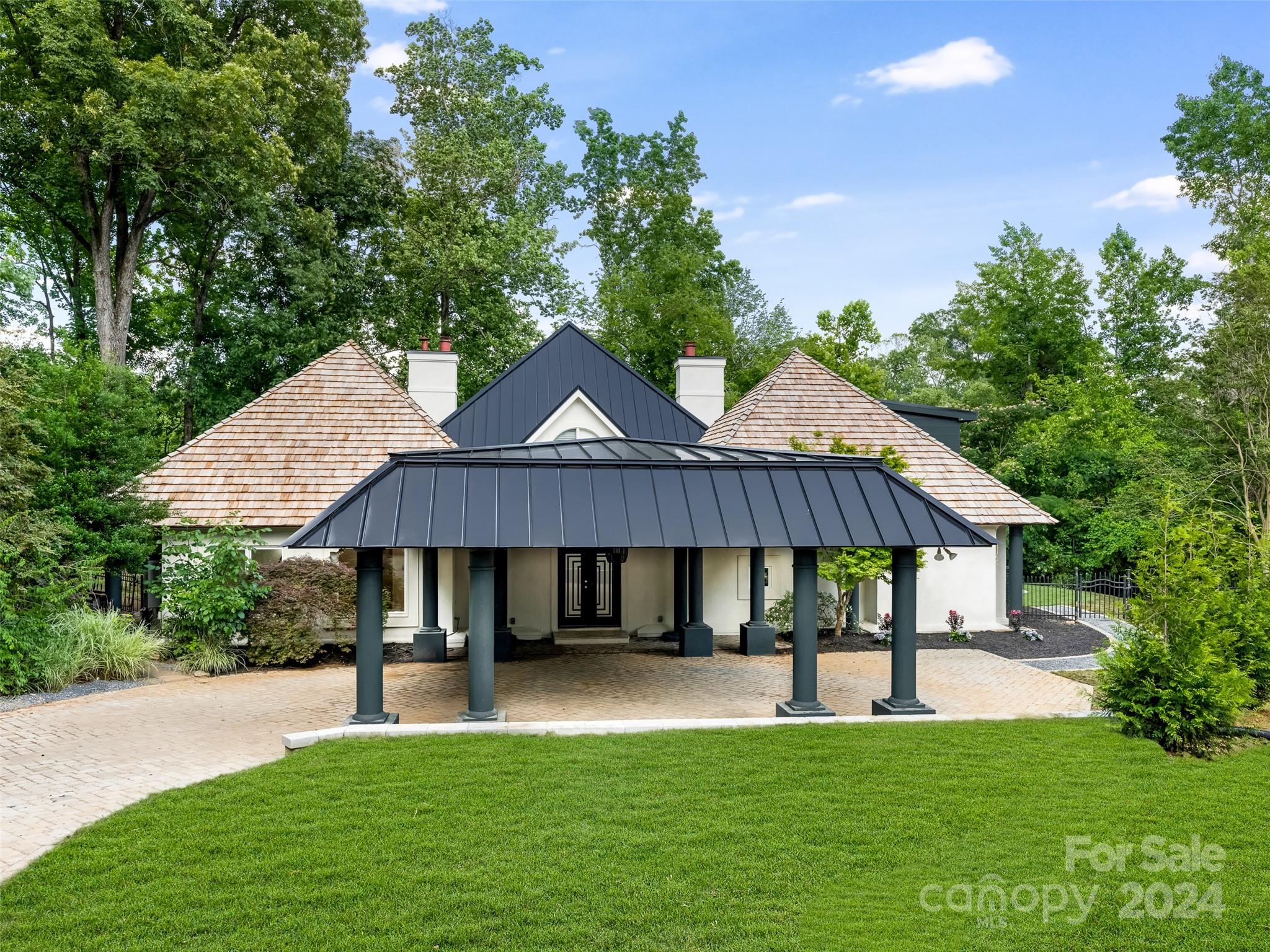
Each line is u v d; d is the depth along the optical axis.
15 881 6.34
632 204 50.12
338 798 8.06
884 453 18.81
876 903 6.20
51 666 13.69
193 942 5.52
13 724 11.38
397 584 19.31
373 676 10.76
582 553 21.31
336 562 17.69
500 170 37.59
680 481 11.45
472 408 24.19
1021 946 5.68
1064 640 19.67
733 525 11.00
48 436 15.58
